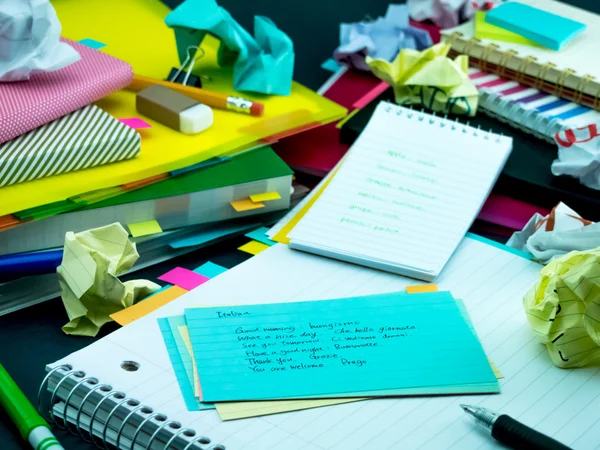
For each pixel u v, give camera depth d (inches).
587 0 58.5
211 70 42.6
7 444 24.7
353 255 32.5
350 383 26.7
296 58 49.6
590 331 27.7
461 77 41.9
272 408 25.5
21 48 34.4
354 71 48.4
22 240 30.2
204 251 33.6
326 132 42.3
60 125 33.3
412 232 33.9
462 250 34.0
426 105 42.8
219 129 37.0
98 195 31.5
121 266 30.1
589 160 36.4
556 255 32.8
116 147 32.8
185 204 33.3
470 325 29.8
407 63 42.9
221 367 26.8
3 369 25.9
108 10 47.8
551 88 42.8
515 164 38.7
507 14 46.8
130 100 38.4
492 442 24.9
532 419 26.1
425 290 31.3
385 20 49.7
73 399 25.6
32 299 30.3
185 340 27.9
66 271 29.0
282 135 37.7
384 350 28.2
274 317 29.2
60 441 25.5
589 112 41.4
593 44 45.8
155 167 33.4
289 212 35.8
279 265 32.1
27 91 33.4
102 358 26.8
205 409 25.4
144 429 24.6
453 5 51.9
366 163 36.7
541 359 28.7
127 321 28.9
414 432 25.1
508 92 42.8
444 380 27.2
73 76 35.4
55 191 30.9
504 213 37.5
